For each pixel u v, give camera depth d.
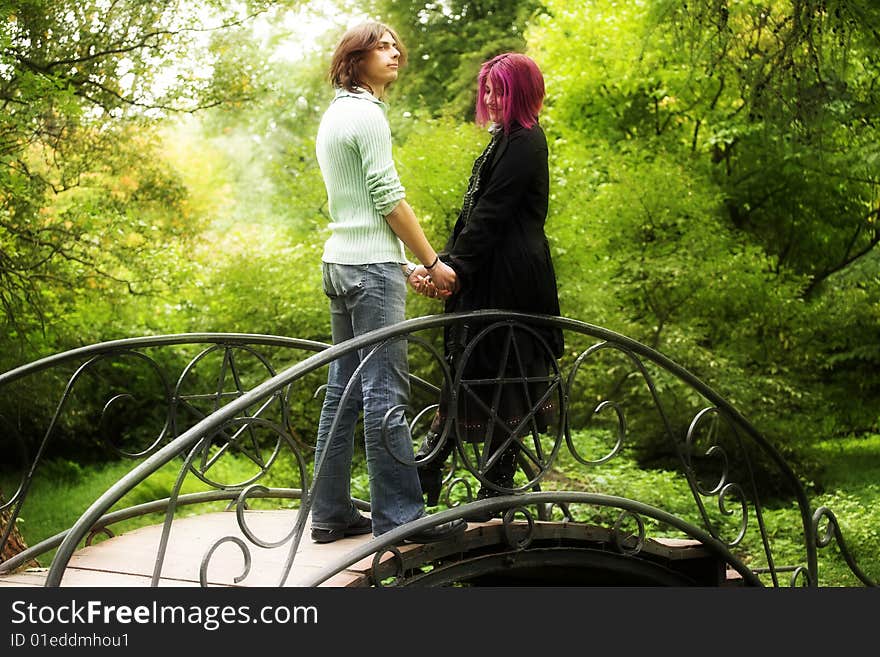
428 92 17.44
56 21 7.44
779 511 9.52
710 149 13.24
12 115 6.56
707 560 4.67
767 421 11.08
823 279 13.19
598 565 4.27
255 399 2.88
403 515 3.41
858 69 8.25
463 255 3.51
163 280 9.24
